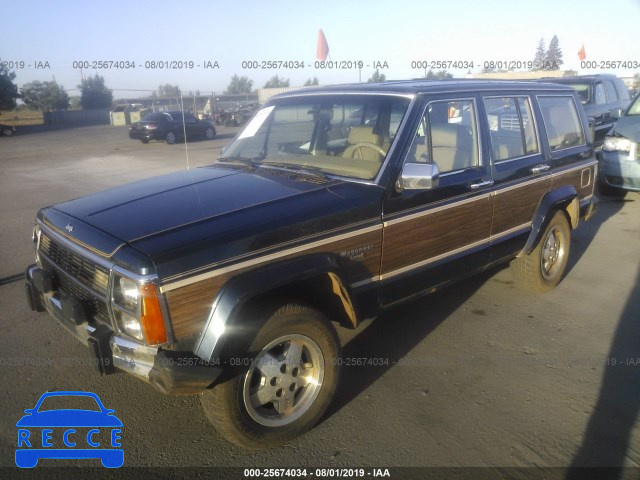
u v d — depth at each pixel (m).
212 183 3.59
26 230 7.72
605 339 4.32
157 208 3.11
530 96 4.77
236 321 2.71
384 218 3.40
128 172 14.39
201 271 2.63
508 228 4.51
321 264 3.01
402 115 3.66
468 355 4.06
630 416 3.32
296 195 3.23
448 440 3.10
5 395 3.51
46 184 12.36
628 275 5.71
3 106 47.03
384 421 3.28
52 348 4.12
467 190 3.98
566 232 5.29
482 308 4.89
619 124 8.86
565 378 3.75
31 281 3.49
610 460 2.94
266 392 2.98
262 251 2.84
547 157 4.87
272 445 3.03
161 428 3.22
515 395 3.55
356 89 4.07
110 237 2.78
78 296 3.02
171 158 17.70
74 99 59.12
